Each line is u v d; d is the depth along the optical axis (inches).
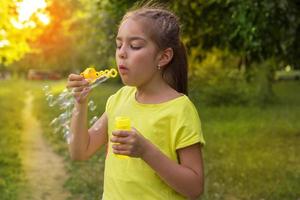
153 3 88.5
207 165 350.6
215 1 298.8
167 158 76.0
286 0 269.9
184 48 84.4
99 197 267.0
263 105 781.9
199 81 740.0
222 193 271.4
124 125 72.6
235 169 337.4
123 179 80.2
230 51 371.9
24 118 708.7
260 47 284.0
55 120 85.5
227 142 463.8
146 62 79.4
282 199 261.7
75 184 295.4
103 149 397.7
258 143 457.7
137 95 83.6
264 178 307.9
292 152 409.7
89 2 693.3
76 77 81.0
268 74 791.1
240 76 783.7
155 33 79.5
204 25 339.9
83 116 82.7
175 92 82.1
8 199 263.1
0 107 885.2
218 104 766.5
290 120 627.5
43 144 463.2
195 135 78.9
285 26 285.6
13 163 364.8
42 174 329.4
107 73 81.5
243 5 256.7
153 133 79.6
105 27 456.1
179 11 322.0
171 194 79.7
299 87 1214.3
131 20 80.1
